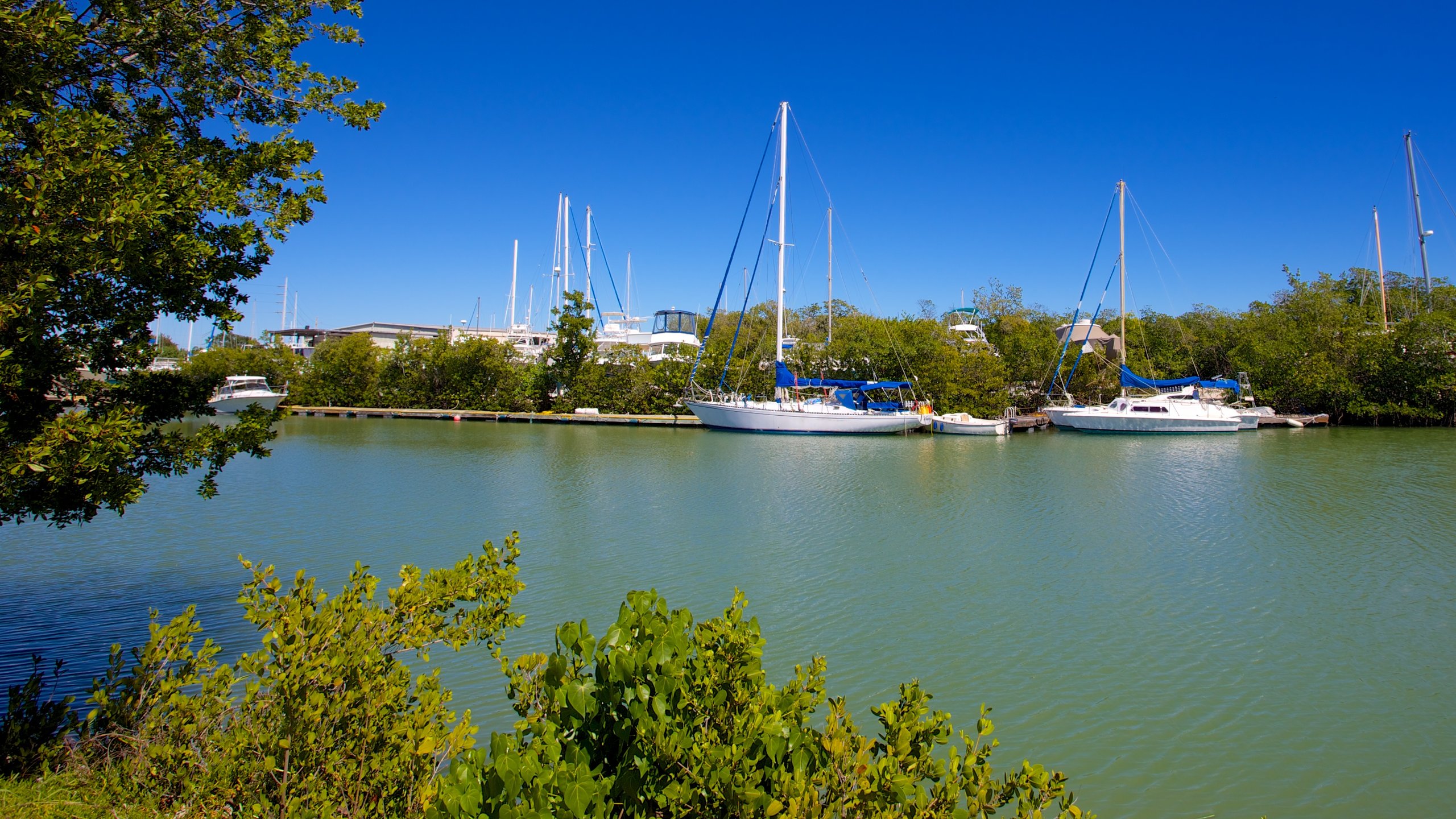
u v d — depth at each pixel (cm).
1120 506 2117
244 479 2583
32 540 1638
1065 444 4056
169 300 681
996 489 2439
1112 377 5750
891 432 4594
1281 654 1037
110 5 705
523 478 2633
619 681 345
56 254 546
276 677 450
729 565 1461
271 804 425
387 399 6669
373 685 460
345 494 2259
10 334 587
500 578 578
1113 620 1166
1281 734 830
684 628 388
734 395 4991
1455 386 4822
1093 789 731
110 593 1259
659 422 5334
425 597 541
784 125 4931
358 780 430
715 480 2622
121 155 668
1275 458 3297
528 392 6306
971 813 360
